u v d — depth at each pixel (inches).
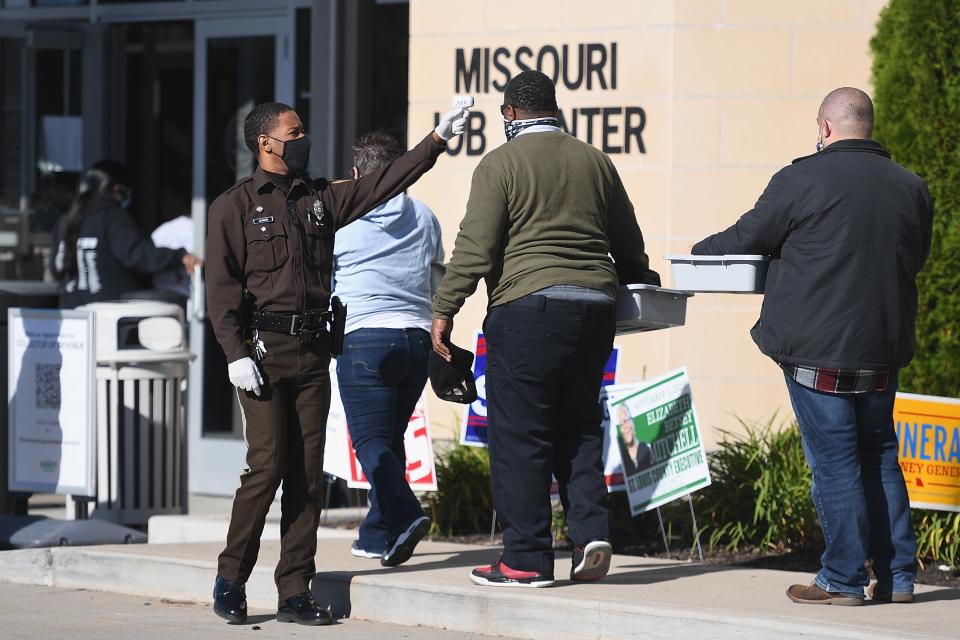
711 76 1030.4
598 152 705.6
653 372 1034.1
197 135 1316.4
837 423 650.2
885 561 674.2
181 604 781.3
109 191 1195.9
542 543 700.7
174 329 1018.7
